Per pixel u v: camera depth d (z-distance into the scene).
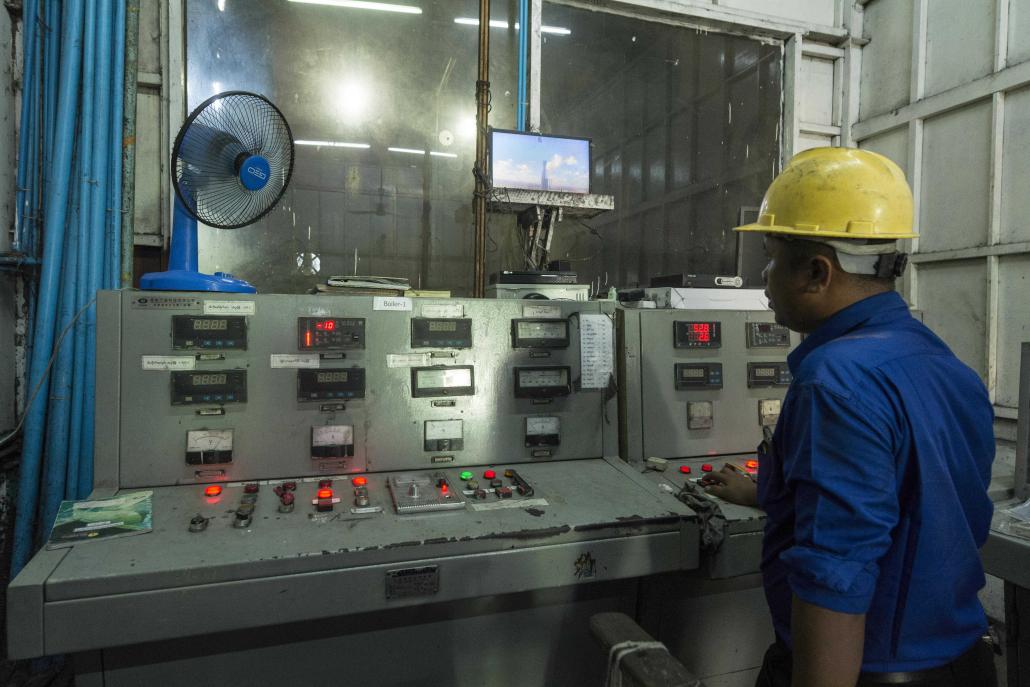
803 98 2.89
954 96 2.43
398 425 1.46
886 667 0.73
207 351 1.33
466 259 2.42
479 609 1.33
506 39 2.46
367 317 1.45
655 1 2.56
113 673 1.10
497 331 1.55
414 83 2.35
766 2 2.72
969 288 2.41
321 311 1.42
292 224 2.21
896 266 0.81
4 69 1.85
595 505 1.30
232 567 1.01
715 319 1.77
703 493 1.39
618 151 2.64
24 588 0.92
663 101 2.71
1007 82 2.23
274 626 1.18
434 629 1.29
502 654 1.35
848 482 0.67
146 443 1.31
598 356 1.64
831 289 0.82
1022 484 1.43
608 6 2.56
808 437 0.71
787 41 2.83
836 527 0.67
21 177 1.89
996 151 2.28
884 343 0.75
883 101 2.76
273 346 1.38
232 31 2.14
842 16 2.84
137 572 0.97
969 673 0.76
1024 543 1.18
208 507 1.22
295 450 1.39
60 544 1.04
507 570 1.16
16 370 1.94
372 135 2.30
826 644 0.65
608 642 0.82
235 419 1.35
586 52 2.59
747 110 2.82
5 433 1.86
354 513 1.21
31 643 0.93
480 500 1.31
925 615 0.73
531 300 1.60
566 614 1.40
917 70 2.58
